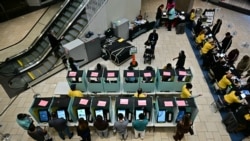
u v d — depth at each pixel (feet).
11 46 33.78
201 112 22.81
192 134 18.93
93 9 30.53
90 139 19.69
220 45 31.83
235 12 44.14
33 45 32.58
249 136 20.53
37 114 18.80
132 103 18.01
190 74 21.29
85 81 22.54
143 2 48.29
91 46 29.35
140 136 20.12
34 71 30.17
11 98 25.57
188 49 33.30
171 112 18.60
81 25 31.91
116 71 22.16
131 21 38.34
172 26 38.63
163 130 21.03
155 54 32.07
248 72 25.70
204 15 36.27
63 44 30.48
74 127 21.33
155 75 21.53
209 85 26.30
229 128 20.52
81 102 18.39
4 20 42.86
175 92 22.45
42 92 26.08
